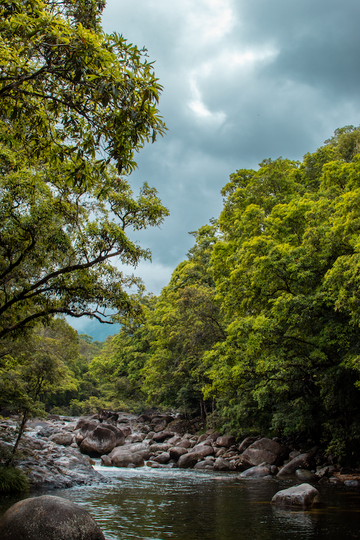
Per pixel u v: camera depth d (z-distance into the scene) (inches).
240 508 413.7
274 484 605.9
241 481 649.0
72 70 173.0
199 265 1601.9
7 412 1270.9
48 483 551.8
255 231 914.7
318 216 713.6
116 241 404.5
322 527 322.0
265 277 687.7
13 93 211.2
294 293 688.4
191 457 914.1
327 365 698.8
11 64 181.9
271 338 703.7
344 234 568.1
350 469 678.5
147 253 422.9
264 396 837.8
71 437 1082.7
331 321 633.6
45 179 369.7
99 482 620.7
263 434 1047.0
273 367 688.4
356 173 627.5
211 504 439.5
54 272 397.7
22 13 171.0
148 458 1010.1
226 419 1208.2
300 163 1249.4
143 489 560.1
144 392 2052.2
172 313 1498.5
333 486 563.8
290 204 837.2
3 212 350.3
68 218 413.1
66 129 216.5
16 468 552.7
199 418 1611.7
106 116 193.8
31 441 777.6
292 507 414.6
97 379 3262.8
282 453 844.6
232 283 773.3
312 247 661.3
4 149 331.0
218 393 891.4
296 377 750.5
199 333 1205.7
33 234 369.4
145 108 188.5
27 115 224.8
